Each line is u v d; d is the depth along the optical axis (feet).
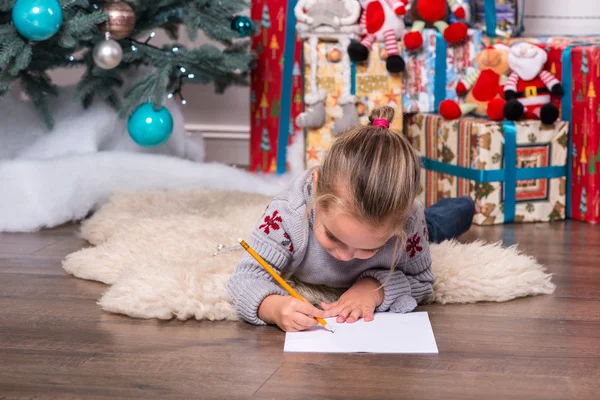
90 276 5.84
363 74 8.84
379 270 4.94
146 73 8.64
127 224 6.84
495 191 7.79
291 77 9.46
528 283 5.40
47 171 7.66
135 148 8.86
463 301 5.24
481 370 4.05
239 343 4.45
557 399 3.71
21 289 5.63
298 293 5.10
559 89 7.86
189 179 8.61
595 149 7.73
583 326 4.77
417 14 8.83
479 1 8.93
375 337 4.42
